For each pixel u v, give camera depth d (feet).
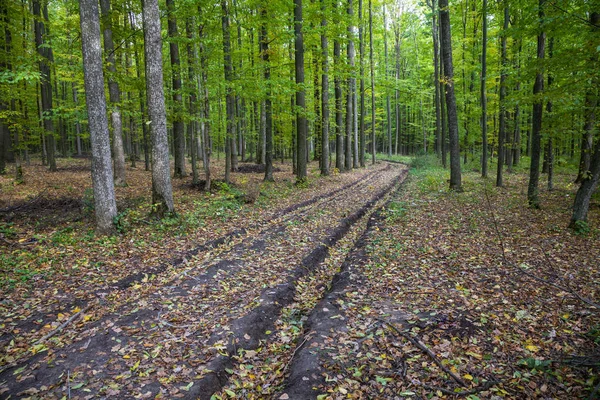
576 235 27.30
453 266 22.95
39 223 30.63
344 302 18.72
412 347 14.43
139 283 20.99
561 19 26.32
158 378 13.01
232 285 21.21
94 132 27.89
